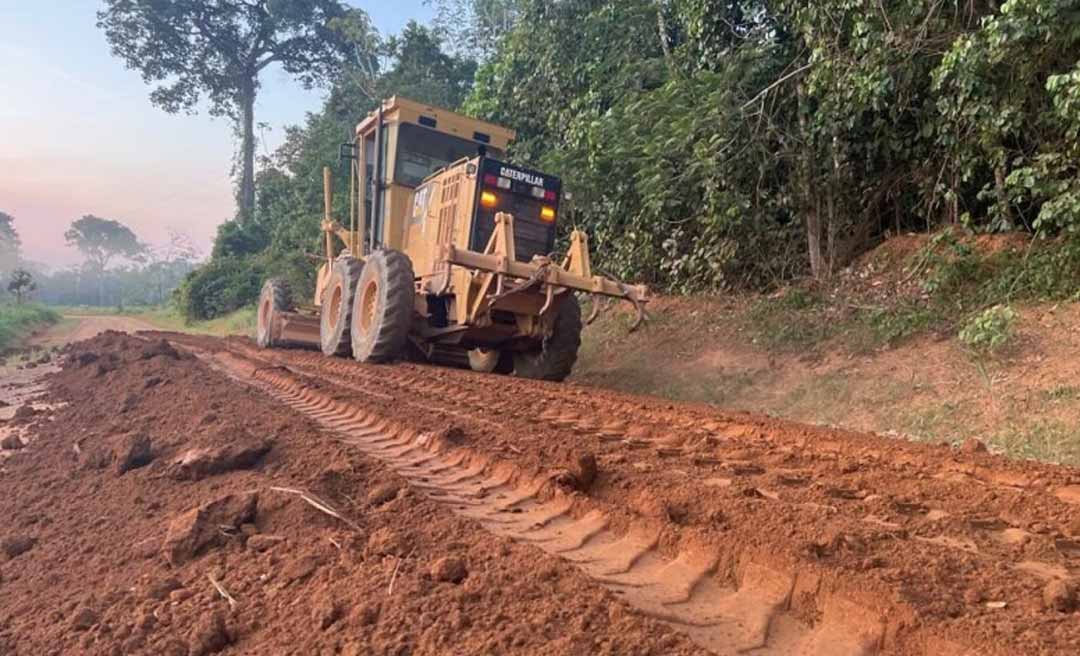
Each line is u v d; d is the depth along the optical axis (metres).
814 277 11.05
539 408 6.41
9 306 35.50
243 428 4.88
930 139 9.88
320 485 3.74
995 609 2.28
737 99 10.80
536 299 8.96
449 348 11.15
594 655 2.07
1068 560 2.80
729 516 3.14
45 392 9.79
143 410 6.77
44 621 2.88
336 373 9.13
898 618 2.23
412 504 3.54
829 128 9.85
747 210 11.08
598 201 13.52
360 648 2.26
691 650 2.07
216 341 16.94
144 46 44.19
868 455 4.79
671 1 13.38
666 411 6.46
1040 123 8.06
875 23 8.84
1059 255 7.98
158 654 2.44
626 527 3.21
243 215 43.38
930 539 3.02
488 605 2.46
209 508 3.44
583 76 14.75
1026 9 6.94
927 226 10.37
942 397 7.00
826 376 8.27
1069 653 1.94
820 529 2.88
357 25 31.03
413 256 10.63
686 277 12.93
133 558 3.35
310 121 35.66
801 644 2.26
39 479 5.04
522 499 3.75
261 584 2.89
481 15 23.91
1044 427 5.93
